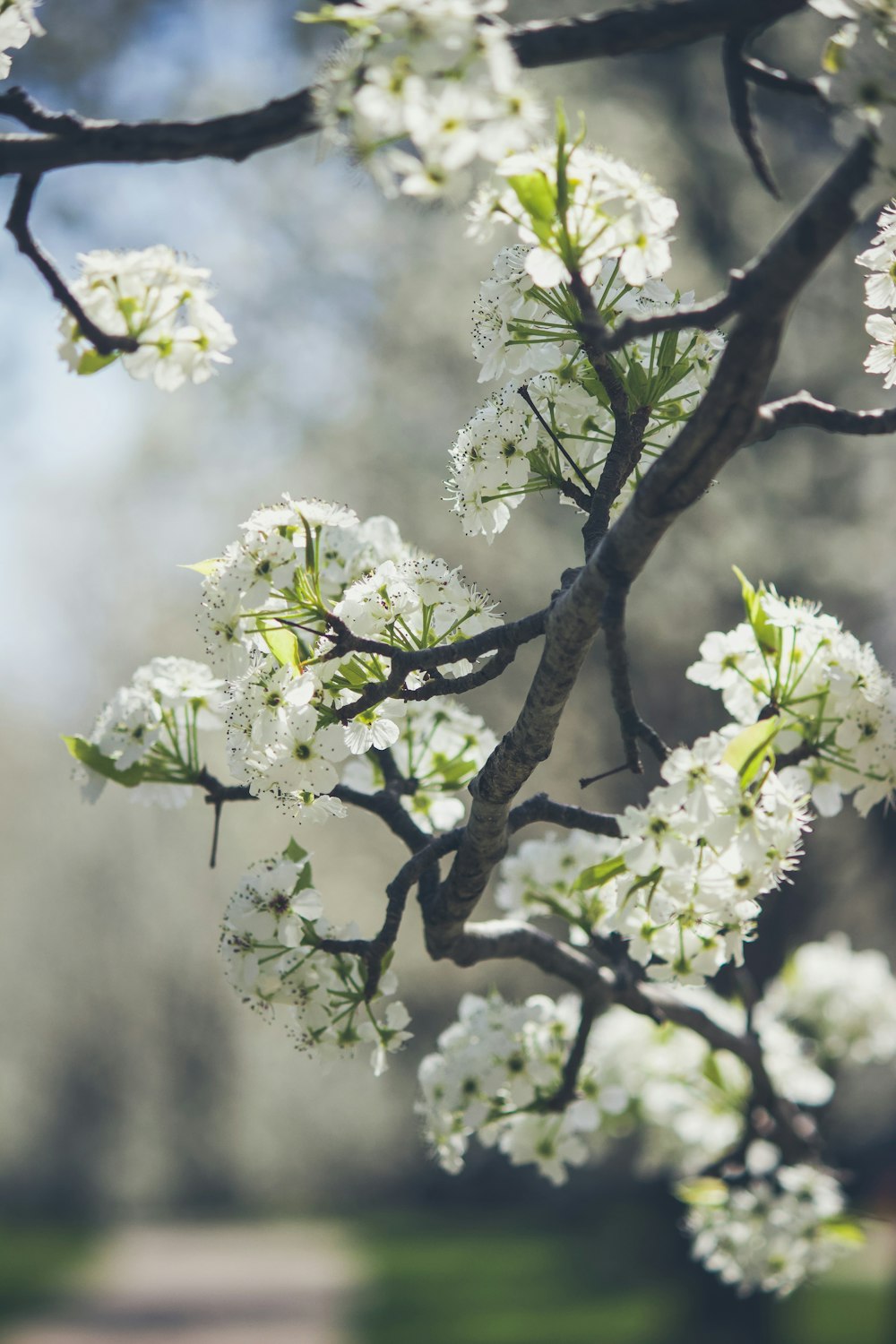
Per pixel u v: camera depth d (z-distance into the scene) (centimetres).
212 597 250
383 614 253
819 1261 448
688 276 1015
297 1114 3550
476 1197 3859
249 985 270
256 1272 2748
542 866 351
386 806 297
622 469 248
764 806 224
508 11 972
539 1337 1430
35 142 179
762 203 1088
